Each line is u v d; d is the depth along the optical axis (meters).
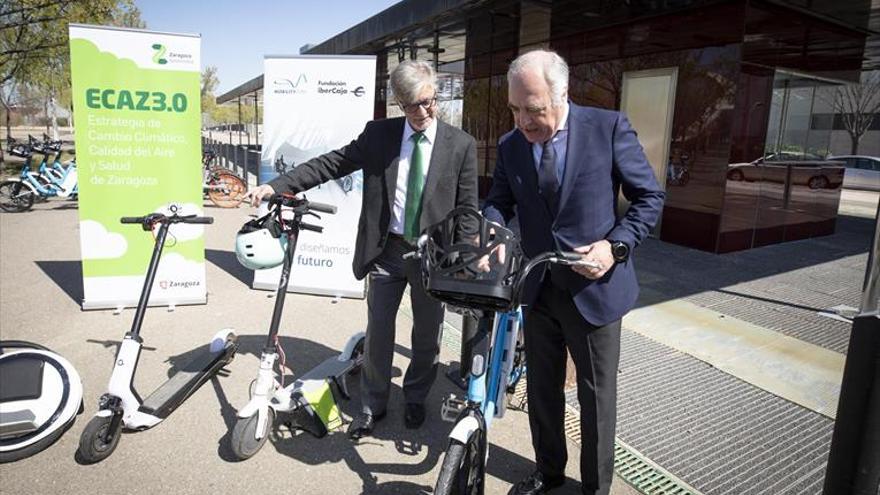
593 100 9.04
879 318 1.63
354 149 2.93
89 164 4.60
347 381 3.59
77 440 2.87
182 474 2.62
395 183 2.81
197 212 4.89
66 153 24.09
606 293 2.10
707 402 3.40
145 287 2.90
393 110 15.38
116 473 2.62
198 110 4.76
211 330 4.43
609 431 2.23
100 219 4.70
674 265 6.84
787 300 5.50
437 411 3.27
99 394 3.36
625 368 3.86
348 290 5.36
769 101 7.57
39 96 34.41
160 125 4.69
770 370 3.87
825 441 3.01
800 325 4.78
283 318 4.75
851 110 24.58
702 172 7.55
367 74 5.25
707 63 7.32
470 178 2.87
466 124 12.45
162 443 2.86
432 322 2.94
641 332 4.55
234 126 57.41
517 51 10.53
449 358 3.97
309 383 3.03
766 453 2.88
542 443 2.48
